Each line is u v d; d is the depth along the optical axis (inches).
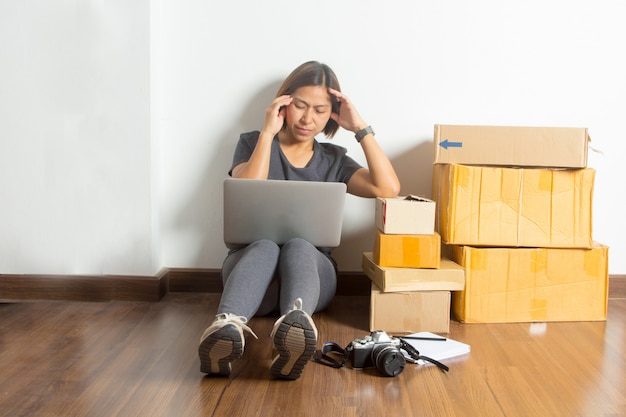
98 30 105.6
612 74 112.2
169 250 115.4
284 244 91.7
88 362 79.4
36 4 105.0
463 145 99.3
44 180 108.9
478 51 111.6
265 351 84.8
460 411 66.7
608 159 113.9
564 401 69.8
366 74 111.8
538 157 98.5
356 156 113.0
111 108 107.1
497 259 98.7
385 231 94.3
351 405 67.7
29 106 107.3
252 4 110.5
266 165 102.0
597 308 101.6
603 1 110.9
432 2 110.6
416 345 86.3
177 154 113.7
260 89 112.2
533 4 110.9
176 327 95.0
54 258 110.4
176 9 110.6
